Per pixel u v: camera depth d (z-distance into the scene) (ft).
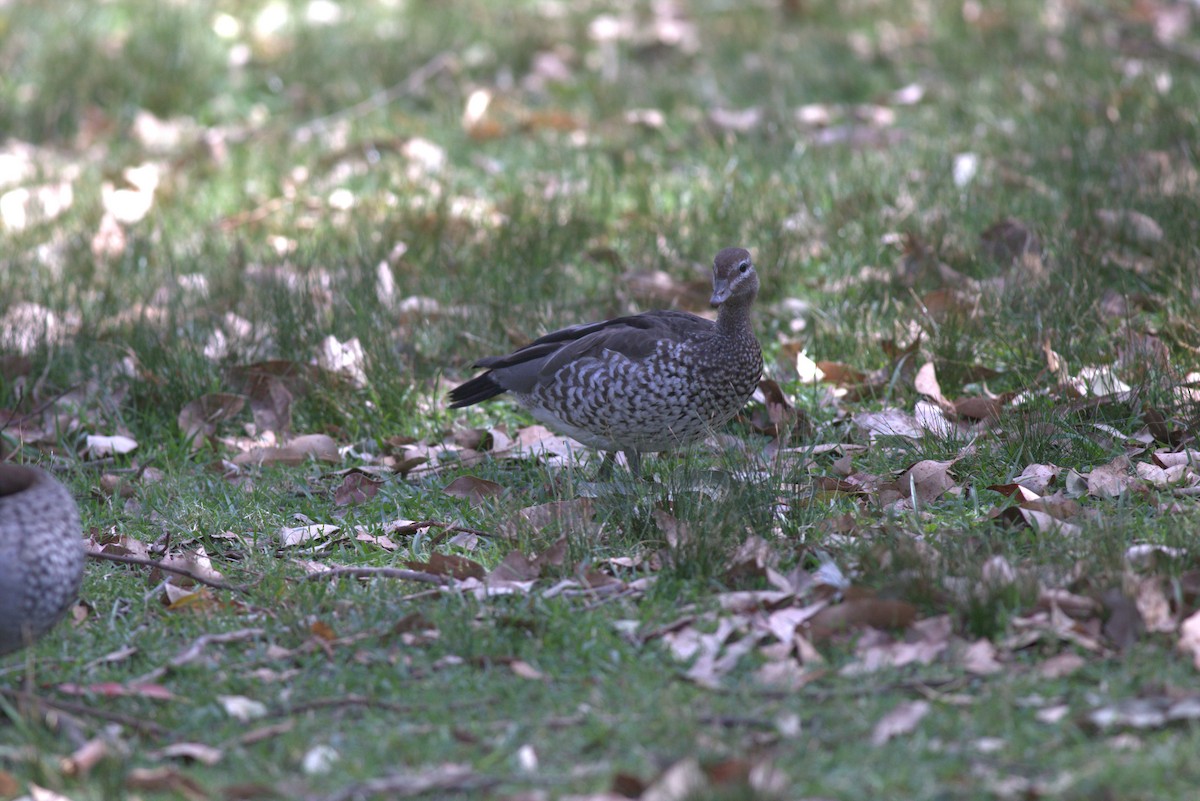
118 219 50.26
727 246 43.96
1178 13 65.31
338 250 46.01
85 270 45.11
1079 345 35.70
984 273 40.86
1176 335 35.88
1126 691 21.26
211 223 49.52
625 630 24.32
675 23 68.33
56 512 21.62
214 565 28.86
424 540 29.22
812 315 39.17
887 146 52.49
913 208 44.83
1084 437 31.30
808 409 35.06
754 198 47.16
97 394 37.22
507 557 26.86
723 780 19.10
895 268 40.96
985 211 44.52
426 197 49.42
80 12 70.90
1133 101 53.31
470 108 57.52
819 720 20.98
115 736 21.44
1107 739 20.10
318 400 36.60
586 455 34.22
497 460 34.01
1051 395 33.53
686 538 26.73
